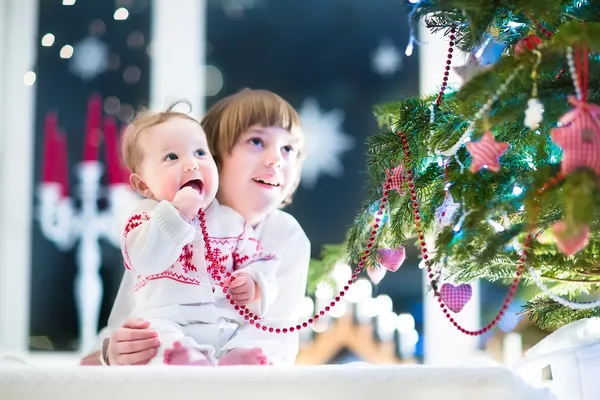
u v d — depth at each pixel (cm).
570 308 127
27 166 283
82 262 279
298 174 158
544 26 105
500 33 117
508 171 111
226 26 289
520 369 117
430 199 124
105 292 278
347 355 242
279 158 146
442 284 118
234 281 129
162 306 128
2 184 282
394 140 124
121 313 143
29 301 279
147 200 133
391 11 284
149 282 130
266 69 286
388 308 231
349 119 282
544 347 118
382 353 244
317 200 279
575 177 88
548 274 121
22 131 284
